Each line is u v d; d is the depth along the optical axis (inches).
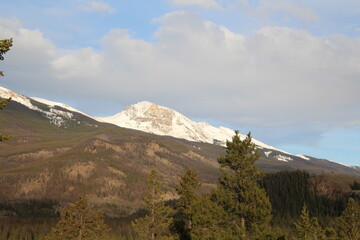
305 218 2719.0
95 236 3405.5
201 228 1616.6
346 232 2915.8
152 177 2837.1
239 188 1632.6
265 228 1528.1
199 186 2647.6
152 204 2780.5
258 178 1658.5
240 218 1588.3
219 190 1610.5
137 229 2780.5
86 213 3358.8
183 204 2596.0
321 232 2728.8
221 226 1592.0
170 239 2549.2
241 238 1475.1
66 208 3329.2
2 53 904.9
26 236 6692.9
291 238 2310.5
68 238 3235.7
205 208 1617.9
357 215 2950.3
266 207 1549.0
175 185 2689.5
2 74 900.0
